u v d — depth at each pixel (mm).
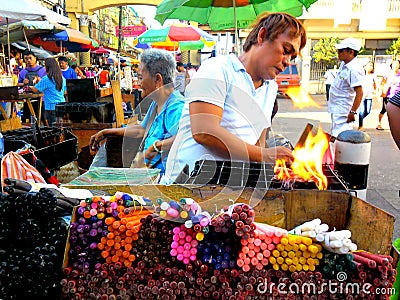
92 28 18422
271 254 1254
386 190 4715
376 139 8109
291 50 1607
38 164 2543
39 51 11695
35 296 1204
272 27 1574
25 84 7086
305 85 20891
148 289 1251
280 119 9867
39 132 3172
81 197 1695
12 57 10523
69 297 1242
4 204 1311
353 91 4812
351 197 1598
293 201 1631
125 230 1272
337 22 18719
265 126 1569
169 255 1275
